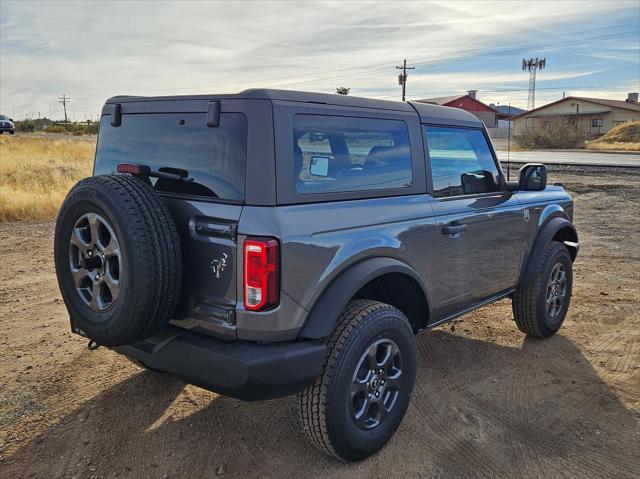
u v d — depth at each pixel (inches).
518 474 123.7
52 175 666.2
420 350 188.9
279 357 108.7
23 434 137.3
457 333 204.8
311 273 112.0
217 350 109.7
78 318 117.4
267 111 109.8
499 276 174.4
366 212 125.9
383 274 127.1
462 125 162.2
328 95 124.4
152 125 128.3
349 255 118.6
